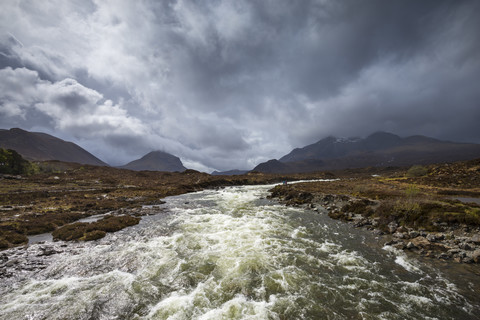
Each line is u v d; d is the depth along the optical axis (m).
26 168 81.56
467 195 29.02
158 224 20.22
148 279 9.99
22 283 9.74
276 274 10.23
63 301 8.34
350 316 7.41
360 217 21.05
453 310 7.71
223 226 18.88
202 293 8.82
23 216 22.27
